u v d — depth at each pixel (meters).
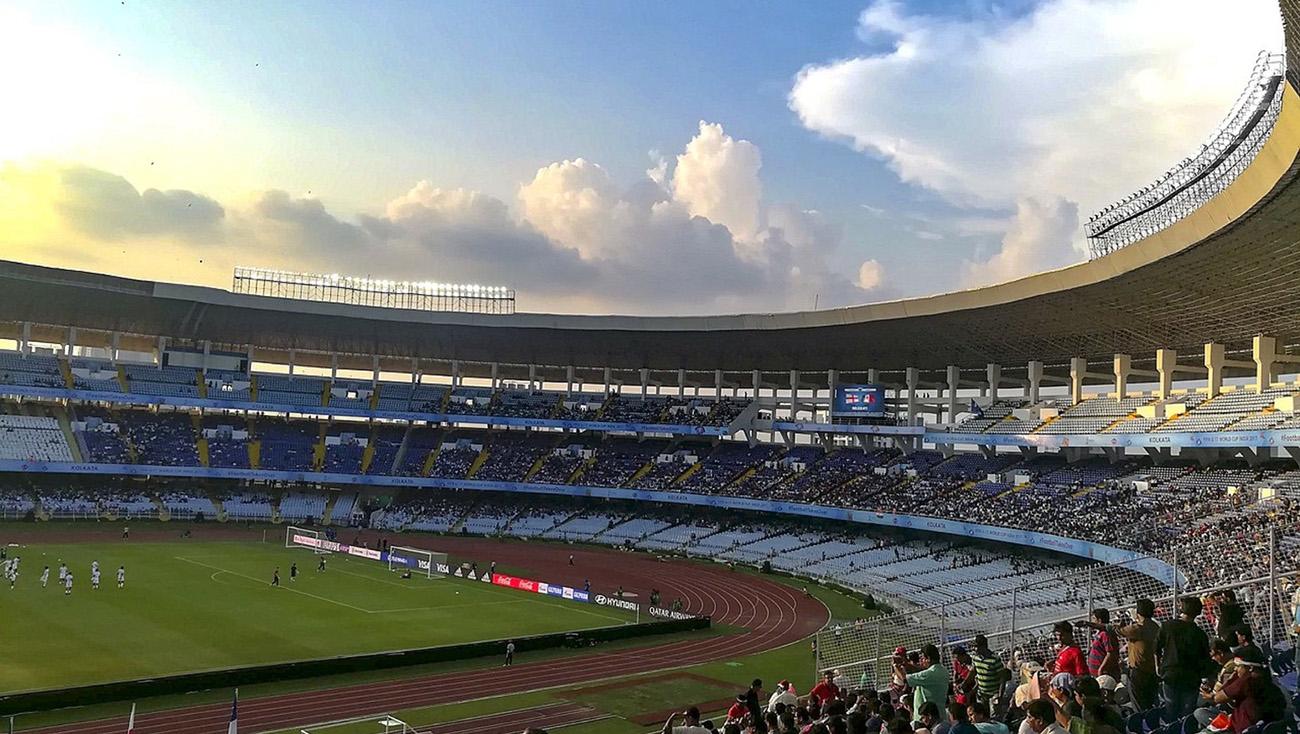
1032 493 78.62
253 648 47.47
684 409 116.56
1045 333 76.56
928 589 69.69
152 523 97.56
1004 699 19.12
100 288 90.50
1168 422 68.25
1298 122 35.91
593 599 67.12
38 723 34.81
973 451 97.50
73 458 95.75
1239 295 57.75
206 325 104.56
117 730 34.56
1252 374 80.69
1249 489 61.50
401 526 106.62
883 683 31.59
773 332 92.31
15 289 91.12
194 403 105.06
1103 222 64.50
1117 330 71.81
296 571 69.88
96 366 104.38
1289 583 24.06
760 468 105.38
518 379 125.19
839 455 104.25
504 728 37.50
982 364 92.31
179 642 47.56
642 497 104.56
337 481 106.94
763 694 44.56
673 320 97.44
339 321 103.25
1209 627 23.67
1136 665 15.50
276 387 112.62
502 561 87.56
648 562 90.94
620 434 122.56
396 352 117.44
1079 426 76.56
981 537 74.44
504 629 56.06
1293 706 15.12
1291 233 46.88
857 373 105.94
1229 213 45.81
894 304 79.75
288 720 37.06
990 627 38.56
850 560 82.88
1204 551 47.22
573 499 114.44
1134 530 60.78
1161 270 56.25
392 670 45.88
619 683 45.75
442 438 119.94
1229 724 12.30
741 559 91.81
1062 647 17.75
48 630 47.94
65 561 71.19
